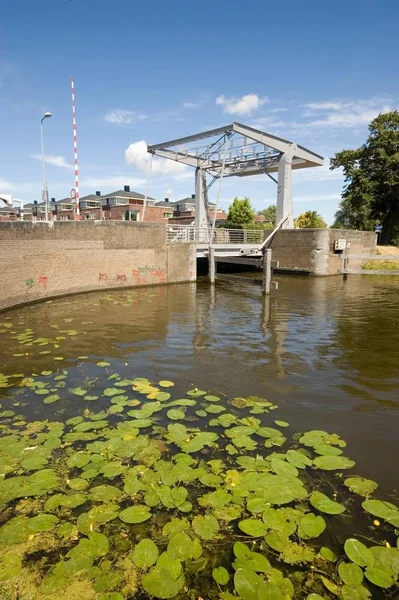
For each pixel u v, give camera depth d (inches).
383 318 411.8
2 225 419.8
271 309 466.3
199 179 969.5
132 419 169.0
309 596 83.4
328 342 310.7
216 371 238.5
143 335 326.3
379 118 1035.9
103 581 86.8
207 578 88.9
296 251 938.1
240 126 784.3
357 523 107.8
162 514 109.1
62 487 120.6
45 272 510.9
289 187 908.0
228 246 837.2
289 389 209.8
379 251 1082.7
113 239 613.3
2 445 145.2
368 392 206.1
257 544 98.8
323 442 149.7
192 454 140.1
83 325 360.2
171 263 714.2
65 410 178.9
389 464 137.7
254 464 132.1
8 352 271.4
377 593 86.0
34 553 95.1
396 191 1029.2
